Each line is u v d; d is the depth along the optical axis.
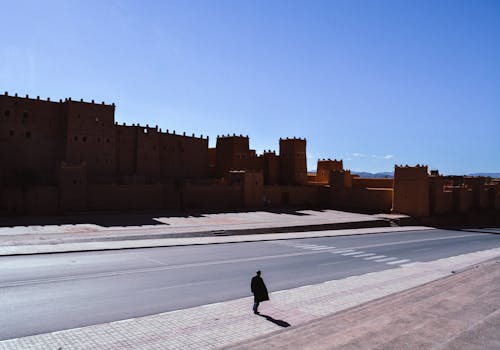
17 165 45.44
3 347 10.90
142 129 55.66
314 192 66.69
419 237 40.12
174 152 60.53
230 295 16.62
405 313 13.17
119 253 24.77
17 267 19.91
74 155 48.03
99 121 50.38
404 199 55.19
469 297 15.25
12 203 38.78
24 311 13.71
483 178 68.31
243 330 12.77
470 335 10.91
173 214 45.41
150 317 13.63
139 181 51.59
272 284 18.81
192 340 11.84
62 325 12.62
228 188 56.09
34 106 46.97
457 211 60.09
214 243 30.41
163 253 25.42
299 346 10.38
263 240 33.19
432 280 19.64
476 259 27.53
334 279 20.20
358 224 46.94
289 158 70.94
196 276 19.61
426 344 10.35
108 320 13.23
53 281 17.56
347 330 11.61
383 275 21.48
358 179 69.38
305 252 27.98
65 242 26.80
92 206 43.62
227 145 67.94
